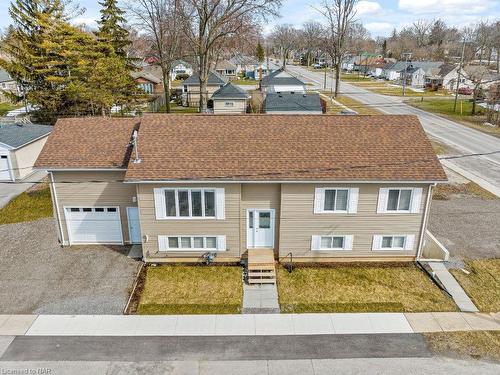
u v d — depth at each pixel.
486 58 127.00
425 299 14.76
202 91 42.47
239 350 12.36
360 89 73.44
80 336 12.85
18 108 50.88
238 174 15.70
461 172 28.97
